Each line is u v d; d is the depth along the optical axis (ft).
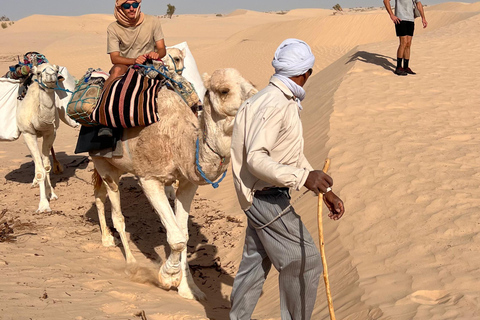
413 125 28.91
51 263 18.86
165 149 16.88
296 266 11.89
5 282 16.01
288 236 11.84
